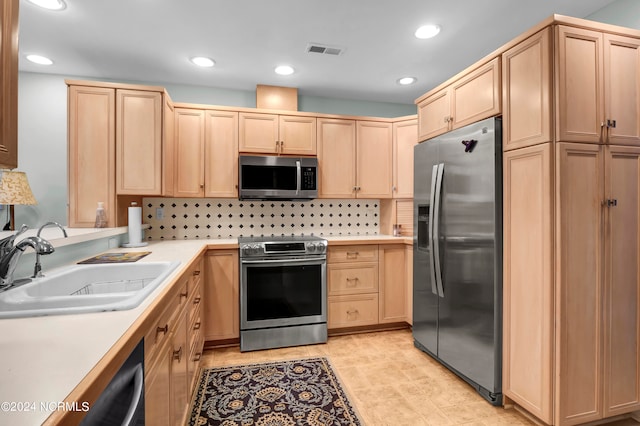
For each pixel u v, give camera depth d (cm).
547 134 154
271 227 336
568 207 154
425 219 248
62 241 148
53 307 102
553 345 154
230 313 267
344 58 262
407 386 208
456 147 211
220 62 267
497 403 186
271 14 203
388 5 196
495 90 184
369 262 300
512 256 174
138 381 84
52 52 248
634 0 185
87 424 57
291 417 175
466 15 206
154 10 197
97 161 237
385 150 332
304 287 278
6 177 190
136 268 167
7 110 89
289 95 320
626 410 165
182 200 314
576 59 154
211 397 194
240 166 289
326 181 317
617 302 163
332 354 257
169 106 267
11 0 90
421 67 279
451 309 218
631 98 164
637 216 166
